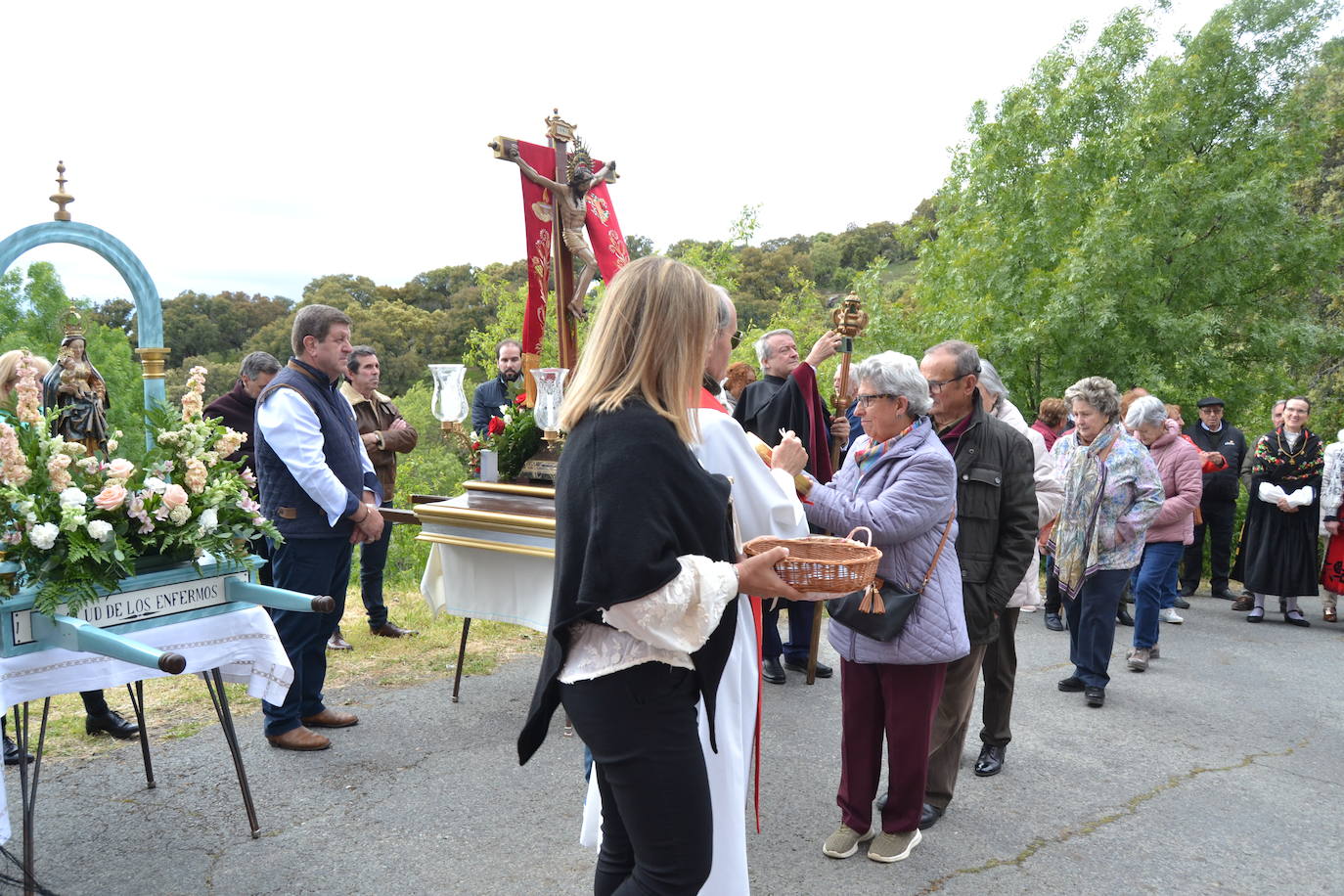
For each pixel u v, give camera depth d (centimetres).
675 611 150
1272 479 679
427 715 426
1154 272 988
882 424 282
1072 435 540
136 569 276
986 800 348
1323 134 1053
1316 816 339
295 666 381
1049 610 648
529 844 303
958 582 288
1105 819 334
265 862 289
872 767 298
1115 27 1058
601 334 166
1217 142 1056
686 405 165
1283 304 1069
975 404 331
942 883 285
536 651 531
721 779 196
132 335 1455
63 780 348
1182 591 789
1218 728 435
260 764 366
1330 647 607
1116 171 1016
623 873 182
